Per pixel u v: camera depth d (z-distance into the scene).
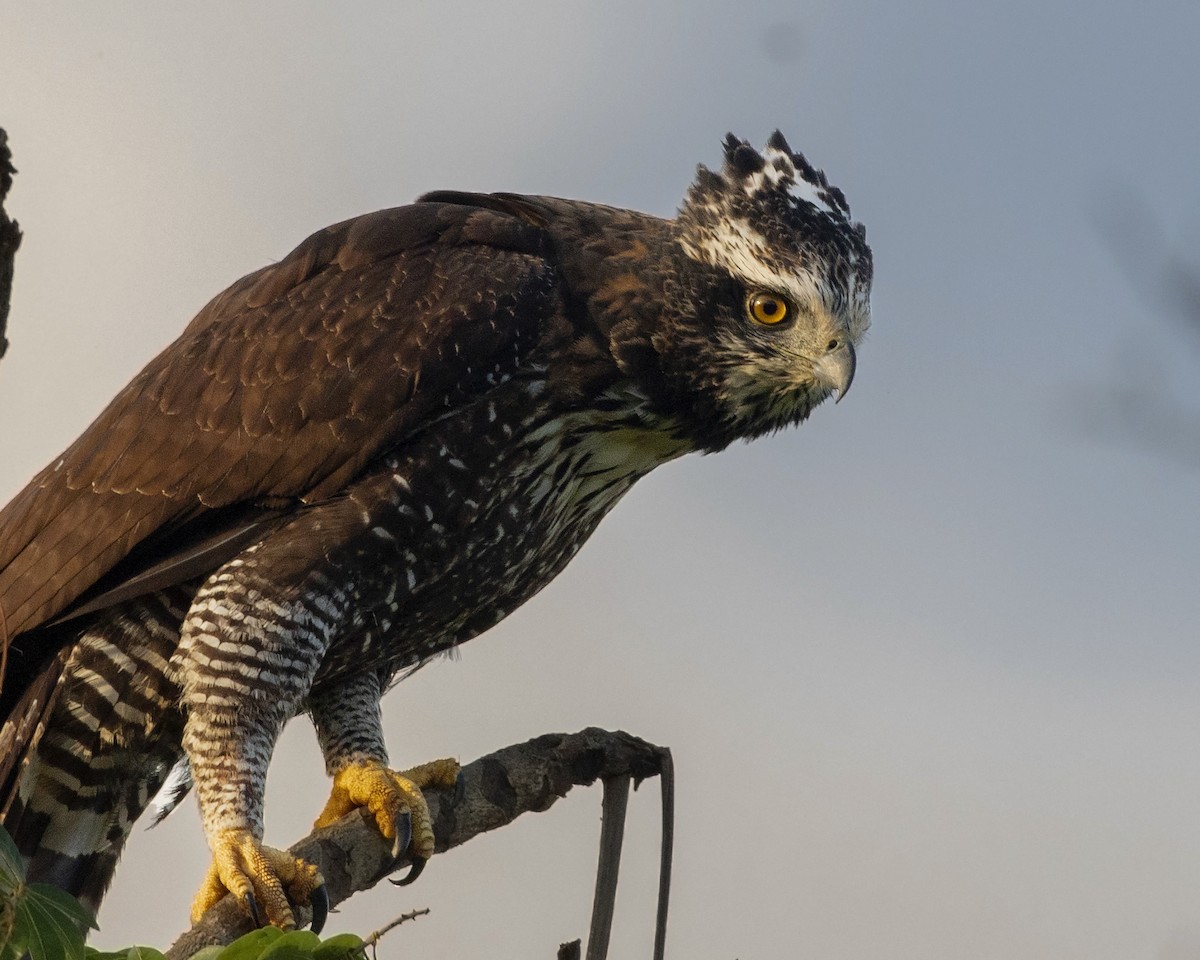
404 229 11.56
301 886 9.91
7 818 11.30
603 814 10.34
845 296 11.55
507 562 11.63
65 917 6.52
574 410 11.36
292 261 11.60
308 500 10.88
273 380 10.94
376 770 10.79
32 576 10.89
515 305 11.13
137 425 11.09
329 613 10.80
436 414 10.91
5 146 6.05
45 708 11.09
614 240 11.75
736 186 11.80
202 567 10.81
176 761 11.72
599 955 10.01
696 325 11.53
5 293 6.14
